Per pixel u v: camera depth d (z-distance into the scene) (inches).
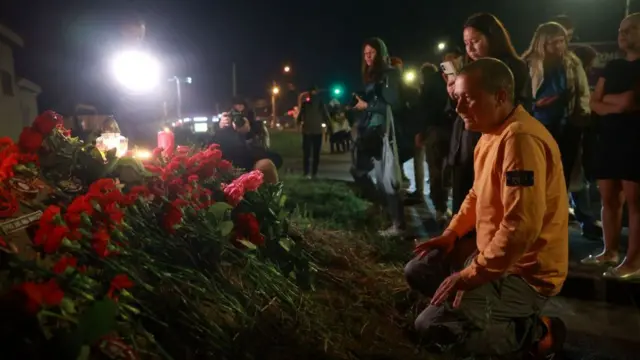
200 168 141.6
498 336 114.0
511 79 113.5
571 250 212.1
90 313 76.7
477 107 113.0
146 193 127.0
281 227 149.1
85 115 227.6
